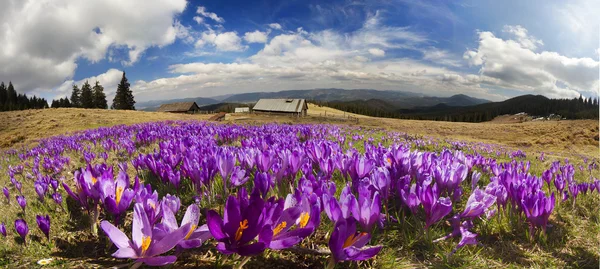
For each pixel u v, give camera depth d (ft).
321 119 175.32
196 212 6.20
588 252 8.10
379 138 43.70
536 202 8.14
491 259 7.67
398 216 9.38
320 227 8.78
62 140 36.78
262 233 5.06
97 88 346.95
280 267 6.79
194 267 6.64
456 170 10.28
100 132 42.29
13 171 17.22
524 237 8.82
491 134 135.44
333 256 5.51
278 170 10.52
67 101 403.95
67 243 8.18
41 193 11.13
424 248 7.97
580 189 12.64
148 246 5.30
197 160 12.30
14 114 155.02
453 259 7.36
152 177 14.32
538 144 89.20
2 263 6.89
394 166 11.57
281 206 5.57
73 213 10.47
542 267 7.38
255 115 217.77
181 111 347.56
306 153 14.20
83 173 8.38
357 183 10.53
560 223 10.05
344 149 26.16
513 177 10.03
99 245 8.05
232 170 11.02
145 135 28.02
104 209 10.27
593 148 75.82
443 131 143.23
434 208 7.76
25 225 7.70
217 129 33.14
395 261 7.27
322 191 7.95
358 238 5.82
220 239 4.98
